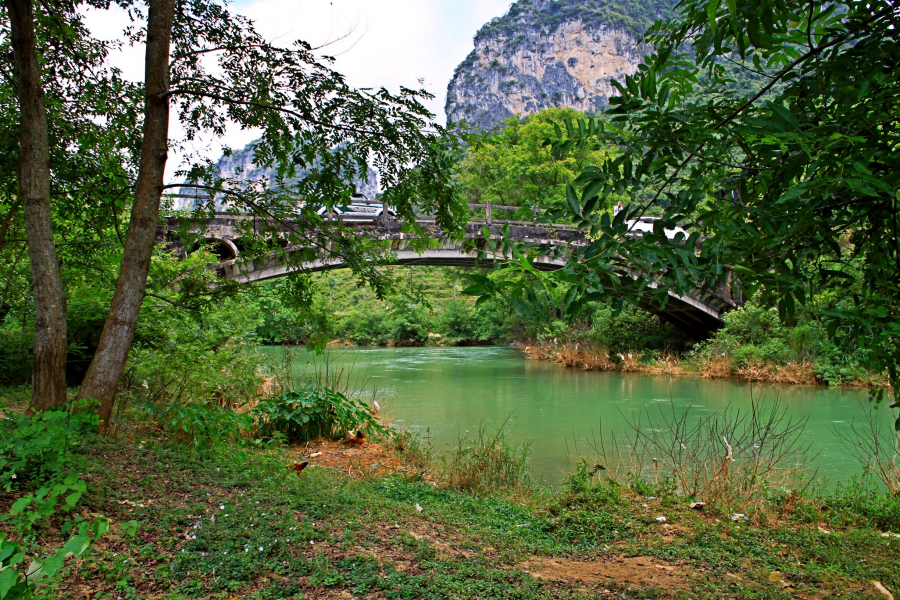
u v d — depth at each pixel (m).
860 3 2.02
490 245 1.79
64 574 2.68
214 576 2.94
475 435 10.27
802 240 2.16
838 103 2.05
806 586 3.46
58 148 6.89
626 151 2.29
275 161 7.53
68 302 8.90
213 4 6.07
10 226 7.43
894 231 2.05
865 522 5.02
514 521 4.83
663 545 4.25
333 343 42.75
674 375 21.73
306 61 5.96
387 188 6.96
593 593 3.22
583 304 1.79
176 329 8.58
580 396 15.83
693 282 1.99
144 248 5.61
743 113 2.21
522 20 143.62
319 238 7.21
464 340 42.78
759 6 1.99
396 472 6.49
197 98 6.26
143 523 3.51
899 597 3.28
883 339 2.05
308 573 3.13
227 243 14.02
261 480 4.98
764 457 7.84
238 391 9.20
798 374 19.27
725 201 2.32
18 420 3.66
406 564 3.47
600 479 6.99
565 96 135.38
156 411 6.28
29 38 4.95
